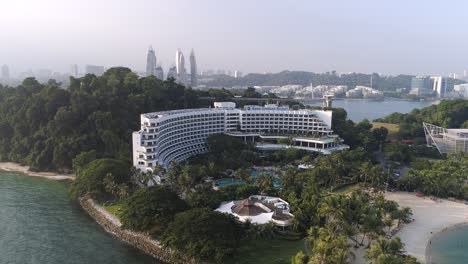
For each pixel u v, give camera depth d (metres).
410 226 157.62
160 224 134.62
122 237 142.00
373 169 189.88
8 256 128.12
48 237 142.88
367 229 127.06
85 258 127.19
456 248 138.62
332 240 109.75
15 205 177.00
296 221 139.00
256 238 135.62
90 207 170.12
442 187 193.50
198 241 116.12
